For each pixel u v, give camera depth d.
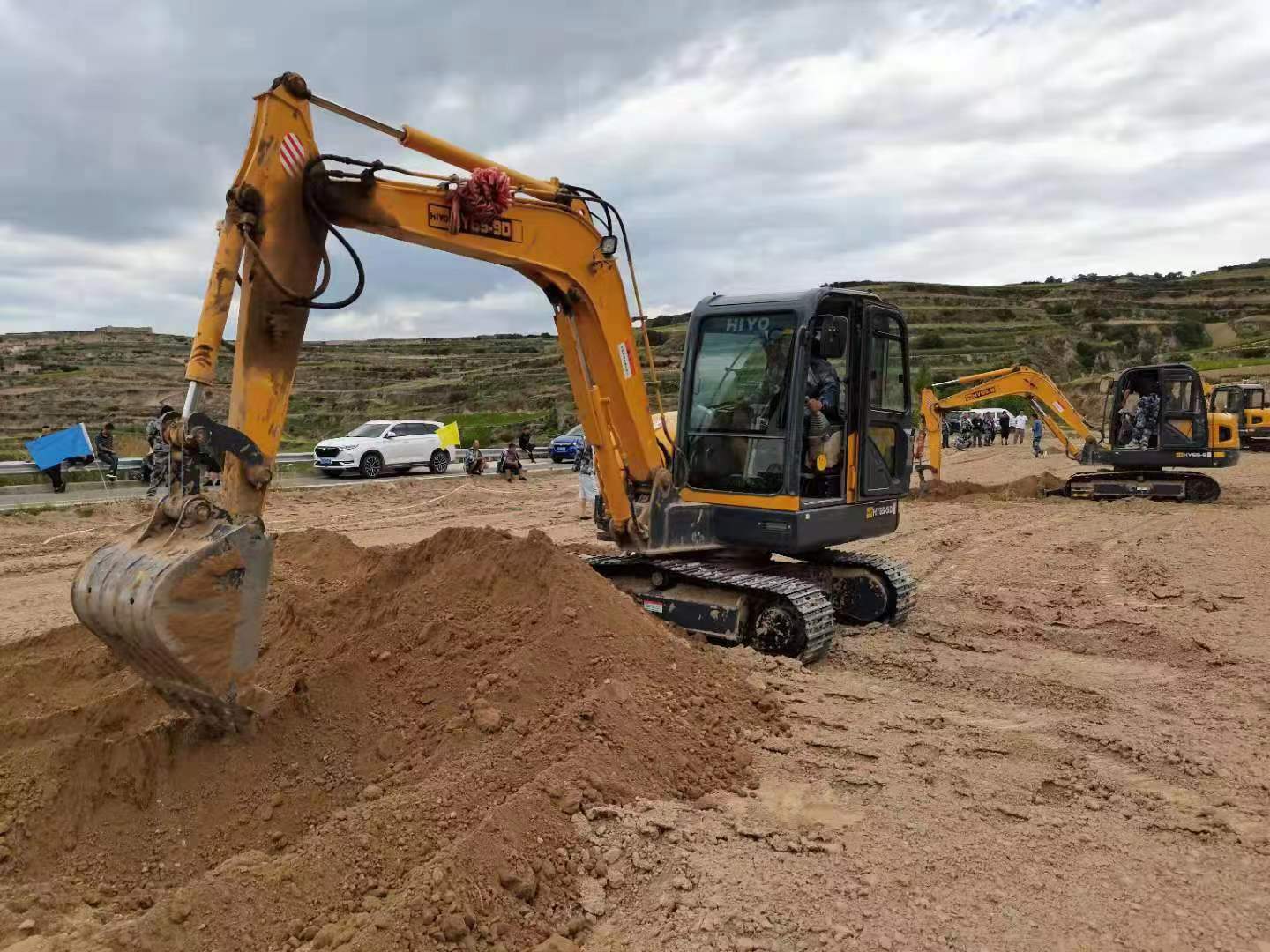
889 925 3.51
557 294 6.72
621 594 6.11
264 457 4.50
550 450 30.67
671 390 37.19
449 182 5.50
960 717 6.13
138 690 5.12
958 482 20.97
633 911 3.59
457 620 5.63
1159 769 5.26
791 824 4.32
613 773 4.39
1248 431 34.66
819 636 7.01
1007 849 4.18
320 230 4.85
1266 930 3.57
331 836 3.78
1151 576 10.91
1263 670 7.16
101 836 4.03
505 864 3.60
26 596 9.61
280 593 6.89
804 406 7.33
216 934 3.22
